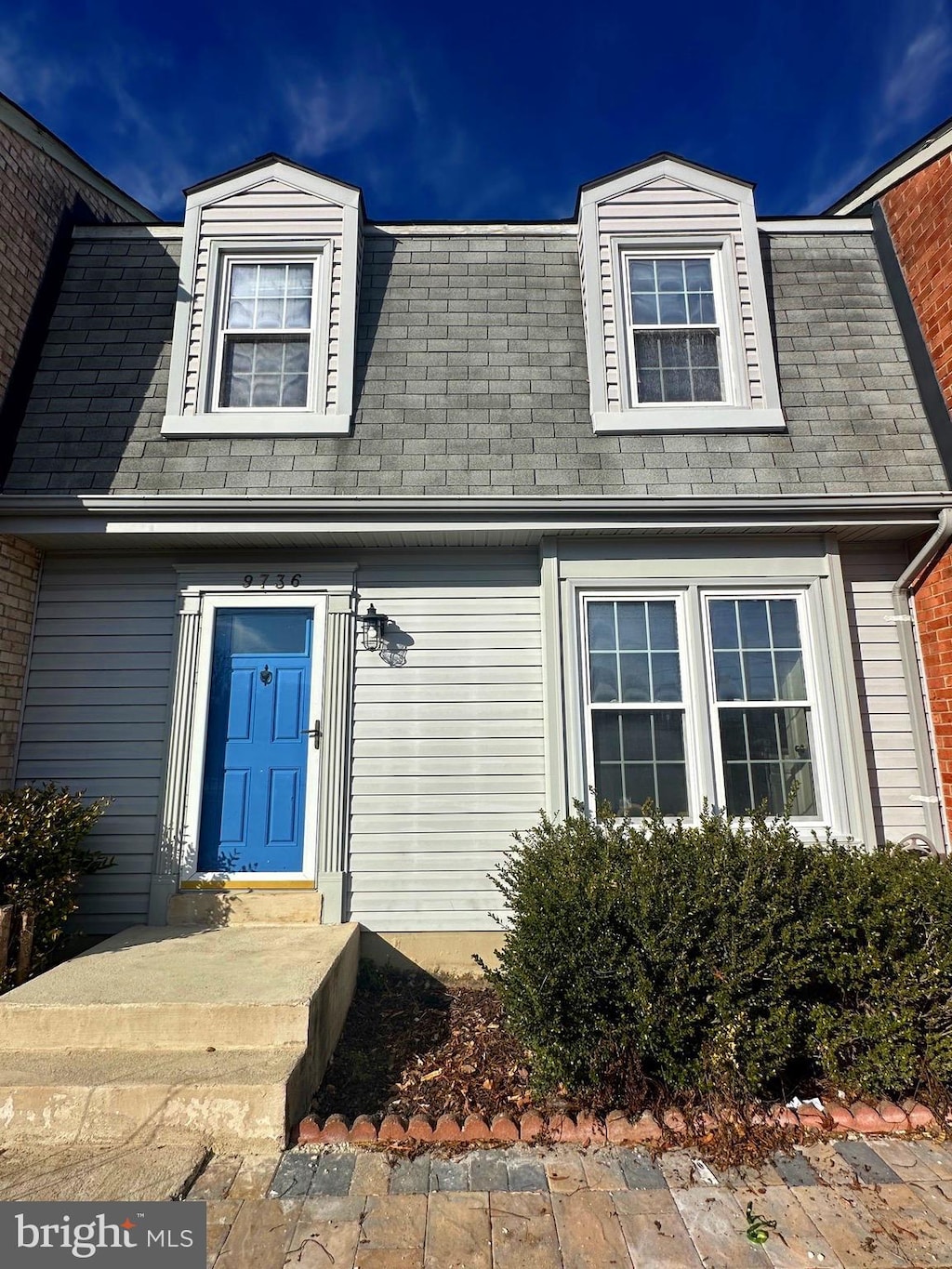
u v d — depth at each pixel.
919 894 3.23
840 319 5.62
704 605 5.19
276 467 5.05
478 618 5.29
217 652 5.29
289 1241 2.30
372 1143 2.88
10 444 5.10
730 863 3.35
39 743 5.09
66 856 4.23
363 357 5.52
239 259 5.77
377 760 5.07
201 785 5.04
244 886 4.91
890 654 5.20
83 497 4.78
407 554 5.37
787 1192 2.56
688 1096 3.07
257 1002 3.26
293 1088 2.98
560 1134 2.89
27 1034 3.23
